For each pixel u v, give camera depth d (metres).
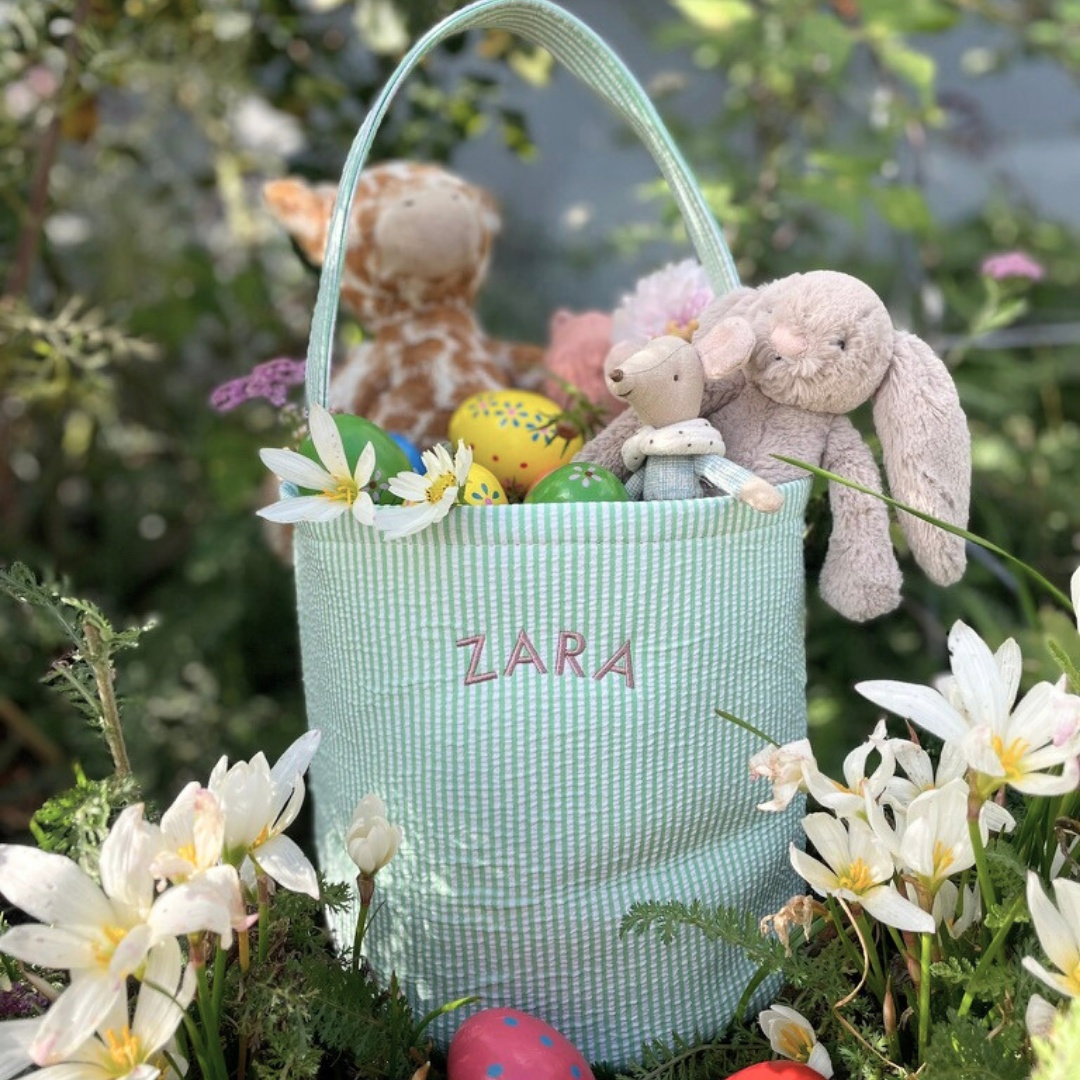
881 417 0.84
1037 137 2.53
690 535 0.76
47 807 0.75
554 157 2.33
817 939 0.87
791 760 0.69
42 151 1.49
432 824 0.80
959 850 0.67
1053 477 1.80
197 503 2.02
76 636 0.78
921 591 1.57
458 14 0.87
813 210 1.90
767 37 1.71
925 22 1.53
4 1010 0.71
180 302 1.90
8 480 1.85
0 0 1.56
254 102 1.95
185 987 0.62
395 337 1.18
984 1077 0.64
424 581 0.76
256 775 0.67
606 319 1.18
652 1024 0.83
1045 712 0.66
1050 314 2.24
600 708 0.77
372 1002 0.77
